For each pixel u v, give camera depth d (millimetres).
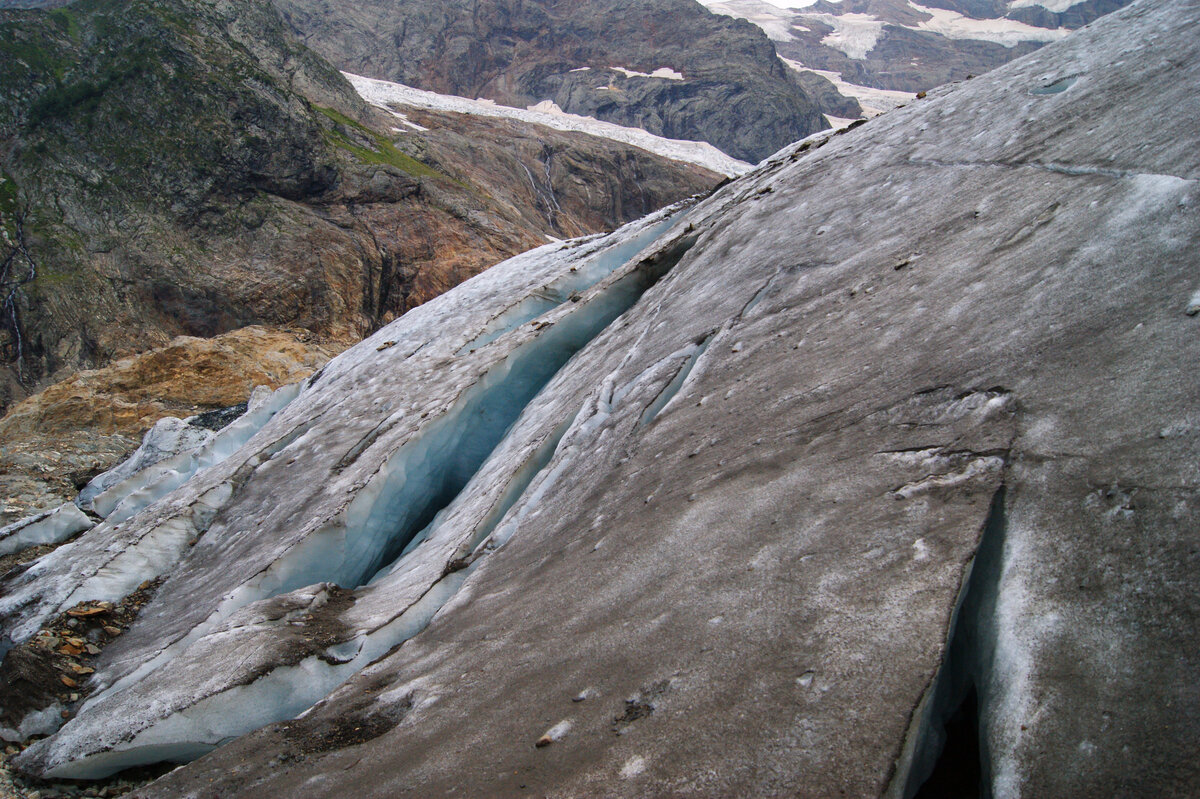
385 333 15961
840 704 2438
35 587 9023
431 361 11766
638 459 5430
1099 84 6246
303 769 3840
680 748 2557
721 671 2846
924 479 3314
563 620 3961
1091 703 2205
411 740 3584
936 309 4727
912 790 2354
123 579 9133
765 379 5336
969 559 2738
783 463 4129
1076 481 2852
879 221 6805
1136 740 2059
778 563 3291
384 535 8719
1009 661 2459
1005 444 3230
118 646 7926
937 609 2596
